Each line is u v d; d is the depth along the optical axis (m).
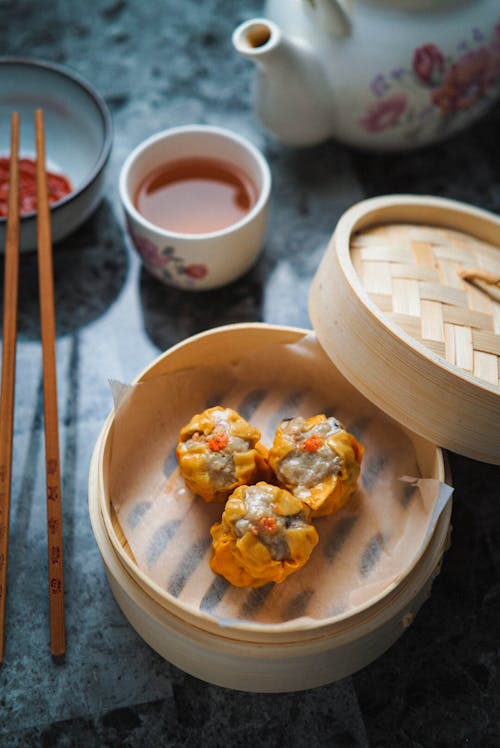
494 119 0.49
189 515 0.36
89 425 0.40
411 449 0.37
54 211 0.40
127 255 0.45
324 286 0.36
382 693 0.35
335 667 0.33
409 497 0.36
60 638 0.35
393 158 0.48
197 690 0.35
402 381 0.33
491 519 0.38
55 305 0.43
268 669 0.32
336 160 0.48
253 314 0.43
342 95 0.42
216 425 0.36
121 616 0.36
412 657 0.35
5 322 0.37
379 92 0.41
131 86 0.50
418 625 0.36
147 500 0.36
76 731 0.34
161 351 0.42
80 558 0.37
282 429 0.36
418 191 0.47
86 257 0.45
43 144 0.40
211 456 0.35
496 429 0.32
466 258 0.36
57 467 0.35
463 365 0.33
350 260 0.34
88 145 0.46
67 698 0.34
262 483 0.34
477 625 0.36
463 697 0.35
